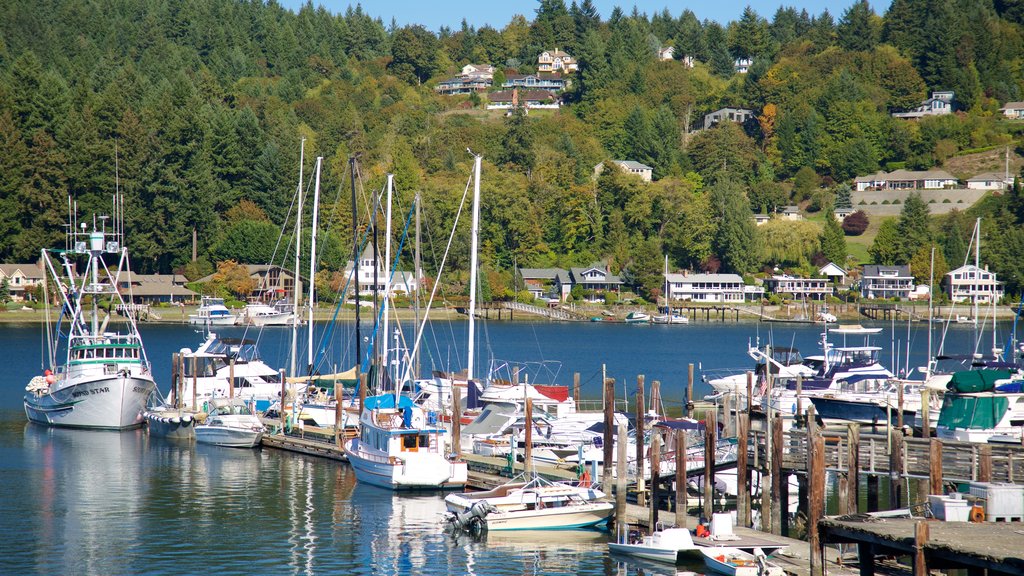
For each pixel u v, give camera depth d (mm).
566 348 145625
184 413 69062
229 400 70438
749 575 37062
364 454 55281
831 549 38844
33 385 77812
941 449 36094
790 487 49969
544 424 59844
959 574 37531
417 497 52375
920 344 150250
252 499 51844
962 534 30281
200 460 61625
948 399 49688
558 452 56062
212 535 45469
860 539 31531
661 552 40281
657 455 43094
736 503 48094
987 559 27969
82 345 72750
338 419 62094
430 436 54156
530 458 51719
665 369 117938
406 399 56219
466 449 59719
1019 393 48531
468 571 40844
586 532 46094
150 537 45125
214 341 82000
